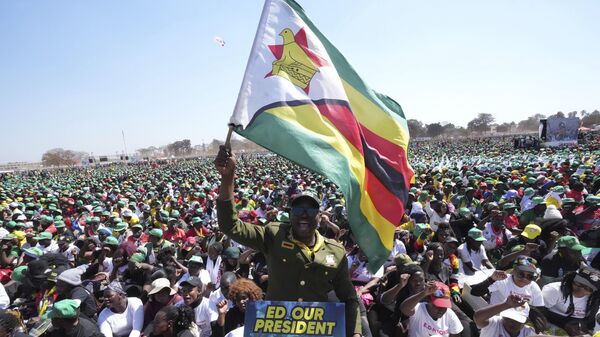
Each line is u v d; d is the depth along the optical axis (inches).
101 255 323.0
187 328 198.7
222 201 114.0
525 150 1748.3
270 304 110.0
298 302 110.0
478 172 943.7
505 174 823.7
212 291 255.0
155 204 680.4
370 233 140.9
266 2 143.6
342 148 135.5
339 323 109.0
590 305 191.9
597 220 381.1
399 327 206.1
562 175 704.4
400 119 165.2
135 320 215.8
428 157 1925.4
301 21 148.0
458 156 1822.1
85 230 456.4
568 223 381.7
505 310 173.3
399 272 221.6
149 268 283.6
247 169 1638.8
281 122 129.7
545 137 1758.1
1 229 452.1
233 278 222.5
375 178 149.1
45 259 276.2
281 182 981.8
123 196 868.6
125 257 320.5
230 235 115.0
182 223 469.1
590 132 2817.4
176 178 1493.6
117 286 221.6
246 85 131.1
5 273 343.3
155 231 346.9
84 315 208.4
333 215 439.2
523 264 202.7
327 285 118.2
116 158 4655.5
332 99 142.6
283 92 134.4
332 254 119.4
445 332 191.5
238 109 126.0
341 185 128.3
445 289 192.4
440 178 797.2
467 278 265.3
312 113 136.1
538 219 332.2
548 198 470.9
